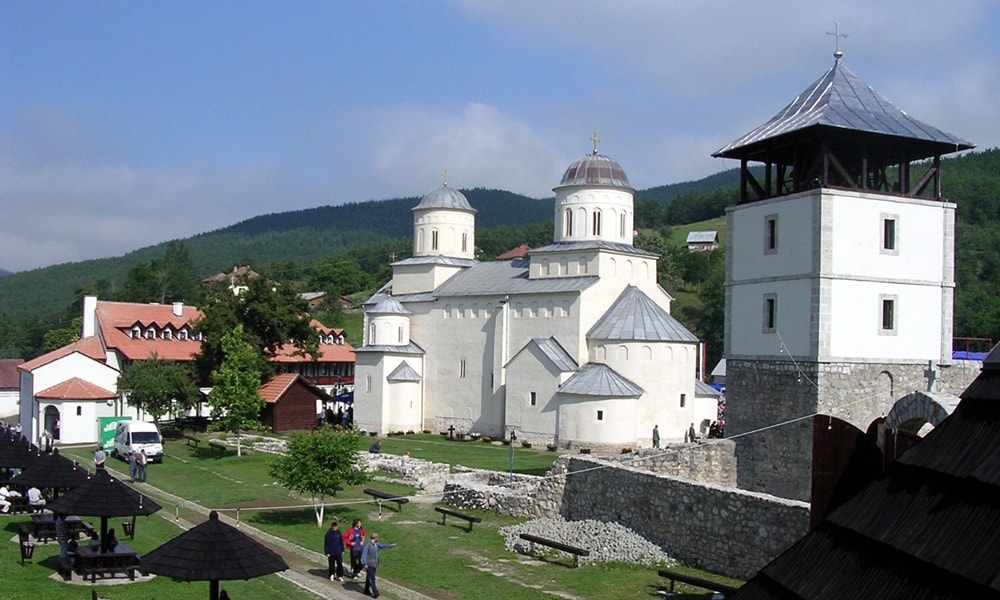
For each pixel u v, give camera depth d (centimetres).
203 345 8038
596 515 3425
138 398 7200
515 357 7025
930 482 880
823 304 3638
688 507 2956
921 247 3872
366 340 8362
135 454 5134
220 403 6197
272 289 8225
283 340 8162
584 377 6531
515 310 7394
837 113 3784
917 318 3850
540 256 7431
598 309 6988
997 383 898
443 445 6900
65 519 3200
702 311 13012
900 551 841
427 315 8175
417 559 3117
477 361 7694
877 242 3766
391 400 7950
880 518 901
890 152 4056
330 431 3947
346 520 3859
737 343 4056
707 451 3822
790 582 945
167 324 9088
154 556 2061
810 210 3709
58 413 7456
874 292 3747
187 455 6275
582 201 7306
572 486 3572
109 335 8700
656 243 16600
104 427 6469
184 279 18450
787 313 3797
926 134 3812
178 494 4622
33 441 7438
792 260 3788
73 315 16662
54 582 2631
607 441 6325
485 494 4012
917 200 3862
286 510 4097
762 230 3966
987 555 757
